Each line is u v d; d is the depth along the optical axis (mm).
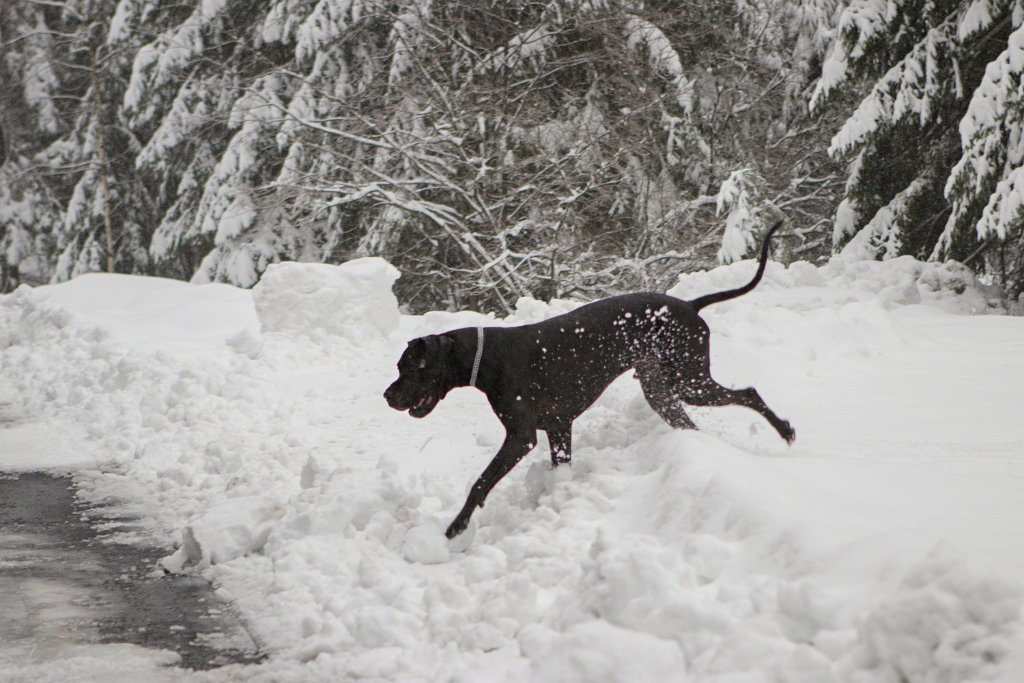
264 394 11492
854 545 4199
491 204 23078
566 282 21625
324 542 6387
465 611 5086
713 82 26859
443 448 8875
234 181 27219
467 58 23891
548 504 6277
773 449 7105
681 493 5418
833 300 14703
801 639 3766
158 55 30172
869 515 4836
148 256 37188
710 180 25500
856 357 11297
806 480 5902
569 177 22672
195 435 10109
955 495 5590
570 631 4145
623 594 4219
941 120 21625
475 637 4695
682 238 23578
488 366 6309
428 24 23062
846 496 5523
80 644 5293
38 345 15719
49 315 16438
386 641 5055
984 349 12070
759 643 3721
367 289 14469
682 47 26234
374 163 24047
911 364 11055
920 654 3330
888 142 22281
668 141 24125
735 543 4691
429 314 14836
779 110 28391
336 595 5730
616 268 21734
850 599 3826
